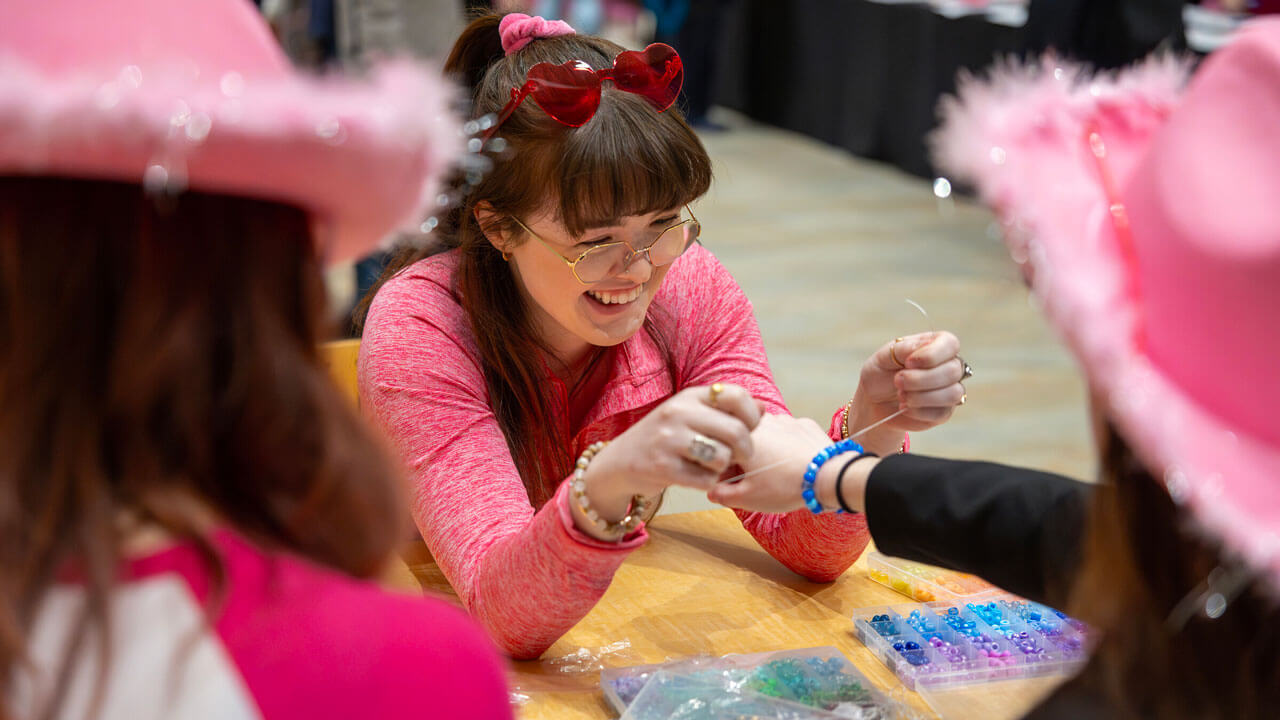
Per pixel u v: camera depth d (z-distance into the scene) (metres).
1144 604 0.67
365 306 1.57
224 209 0.59
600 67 1.29
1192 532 0.64
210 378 0.58
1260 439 0.63
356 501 0.63
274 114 0.55
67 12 0.55
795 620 1.29
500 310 1.38
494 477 1.30
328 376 0.64
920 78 5.75
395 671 0.59
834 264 4.68
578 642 1.24
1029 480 0.98
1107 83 0.78
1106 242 0.67
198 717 0.54
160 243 0.57
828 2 6.42
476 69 1.41
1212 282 0.62
